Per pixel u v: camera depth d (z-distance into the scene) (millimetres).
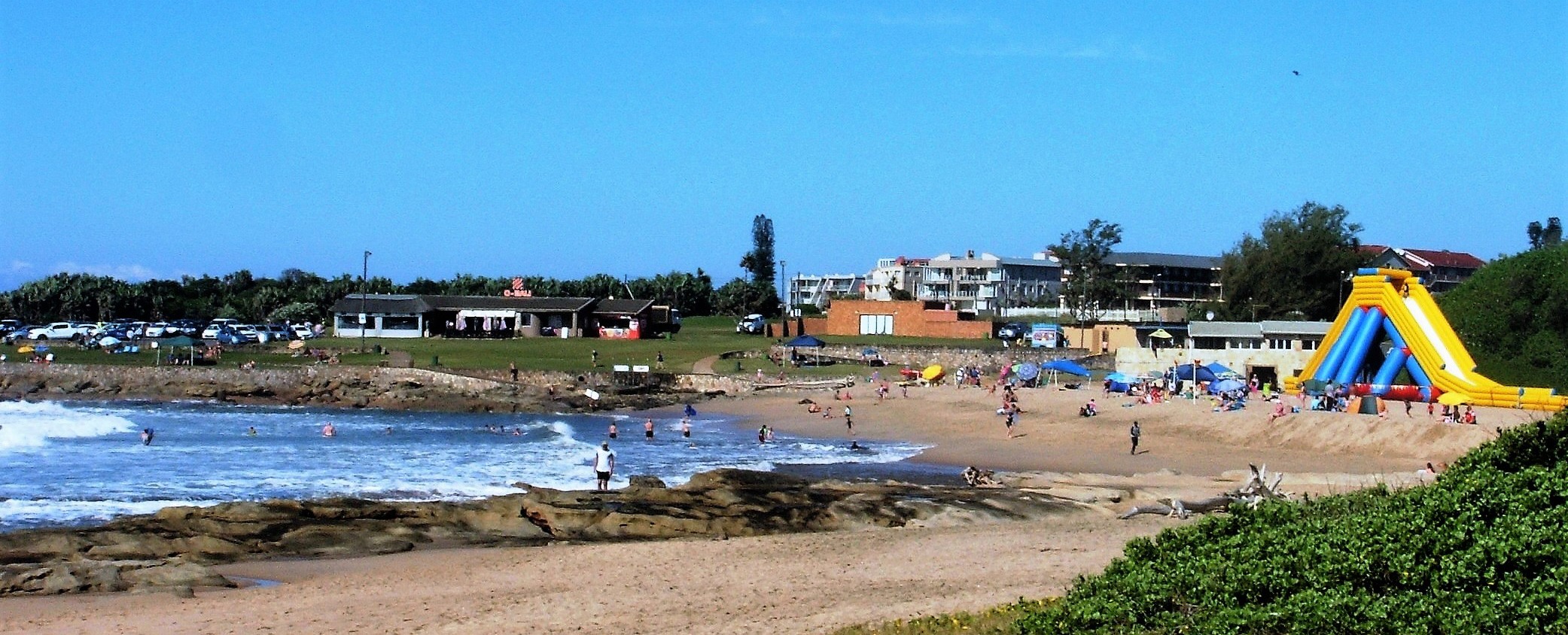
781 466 62938
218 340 129500
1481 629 22828
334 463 59375
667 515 42219
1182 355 105500
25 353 119375
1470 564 24828
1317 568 25719
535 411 99125
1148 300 198125
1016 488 52906
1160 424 78188
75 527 39531
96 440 69062
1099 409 85188
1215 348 119875
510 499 44438
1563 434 31547
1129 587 26500
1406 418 69938
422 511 42031
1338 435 68750
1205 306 166125
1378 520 27641
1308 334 118312
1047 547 37344
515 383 108938
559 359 122812
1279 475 46750
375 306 142625
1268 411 79000
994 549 36938
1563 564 24109
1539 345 95062
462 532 40250
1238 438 72250
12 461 57750
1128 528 41312
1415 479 52031
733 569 34094
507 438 76312
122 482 51000
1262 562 26531
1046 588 31125
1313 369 90875
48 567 32000
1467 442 63906
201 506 41656
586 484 53969
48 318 176125
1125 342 133125
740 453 69562
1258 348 116938
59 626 27312
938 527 41875
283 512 41062
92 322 169625
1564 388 89125
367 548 37375
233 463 58469
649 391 109062
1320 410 76938
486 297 150000
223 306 188125
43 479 51531
